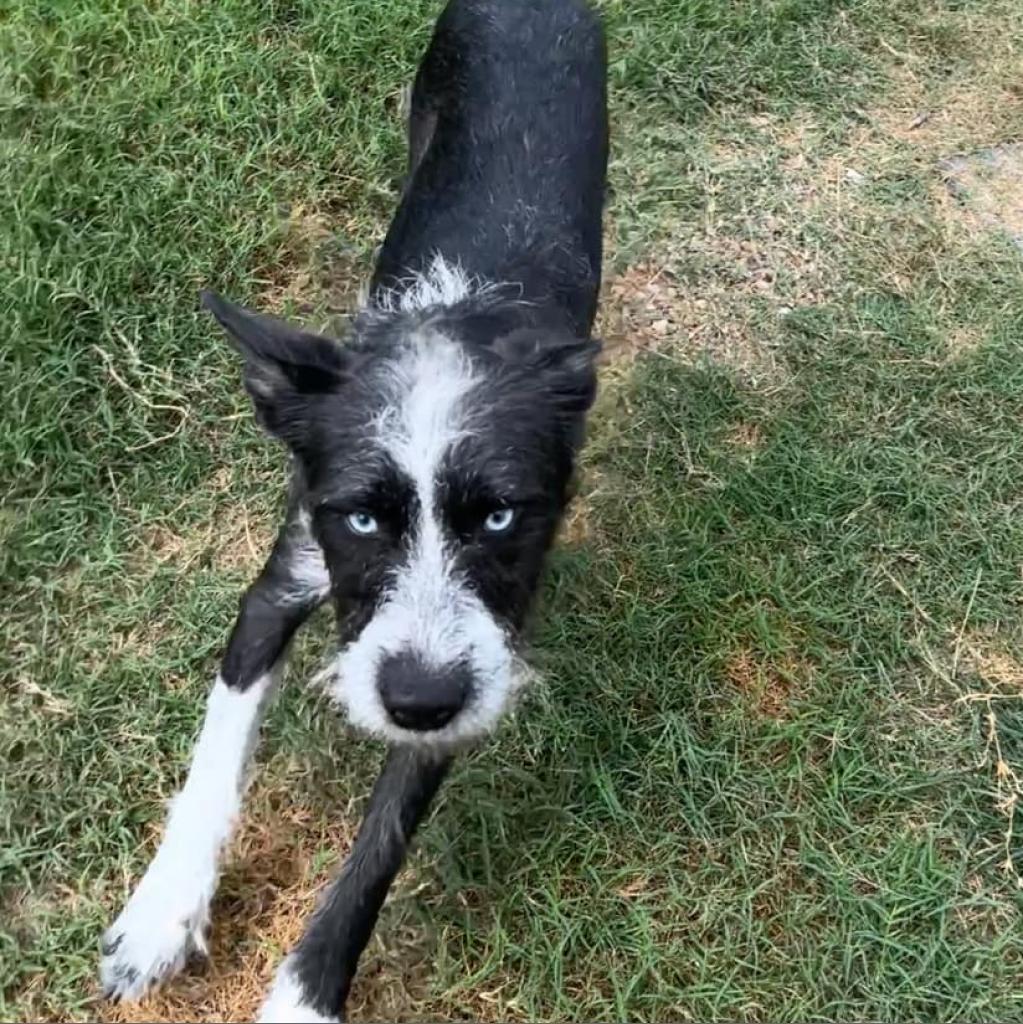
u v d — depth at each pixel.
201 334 1.00
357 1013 0.73
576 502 0.96
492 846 0.80
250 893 0.77
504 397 0.67
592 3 1.27
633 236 1.14
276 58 1.18
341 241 1.08
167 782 0.80
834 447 1.02
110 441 0.94
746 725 0.87
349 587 0.67
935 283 1.14
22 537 0.88
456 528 0.65
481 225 0.87
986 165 1.24
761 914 0.79
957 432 1.03
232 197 1.08
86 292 1.00
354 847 0.69
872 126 1.26
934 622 0.93
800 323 1.09
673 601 0.92
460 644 0.64
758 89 1.27
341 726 0.83
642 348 1.07
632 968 0.76
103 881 0.76
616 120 1.22
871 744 0.87
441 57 1.00
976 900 0.80
